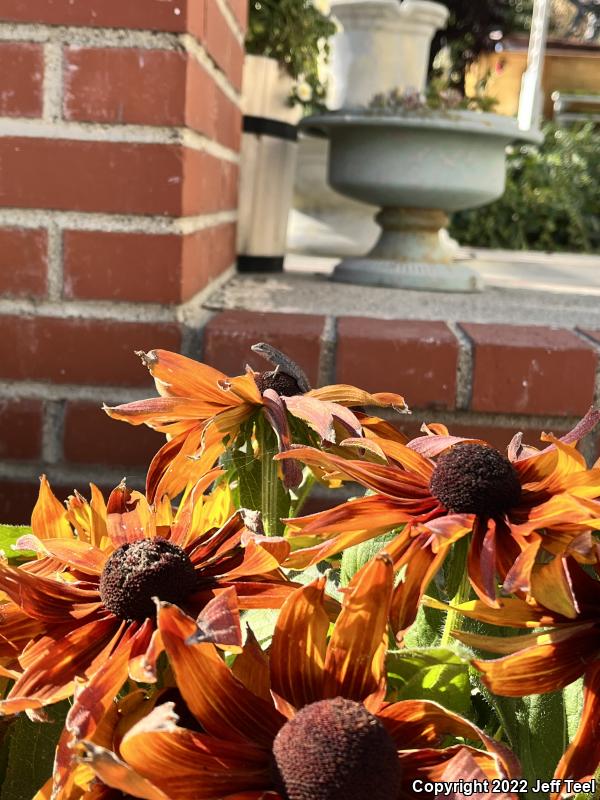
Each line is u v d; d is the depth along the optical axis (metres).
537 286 1.22
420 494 0.28
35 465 0.66
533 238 3.15
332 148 1.10
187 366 0.34
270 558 0.27
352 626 0.24
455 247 1.96
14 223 0.63
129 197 0.62
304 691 0.24
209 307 0.74
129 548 0.28
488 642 0.26
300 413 0.34
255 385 0.35
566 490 0.27
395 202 1.06
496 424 0.66
